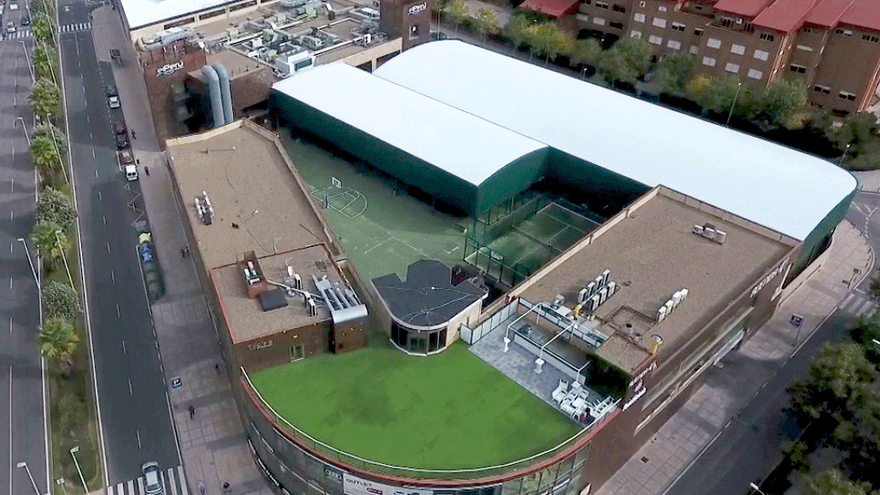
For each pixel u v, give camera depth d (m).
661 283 72.25
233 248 75.81
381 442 56.59
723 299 70.38
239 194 85.06
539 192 102.25
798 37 125.75
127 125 123.31
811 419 70.50
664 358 62.38
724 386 77.44
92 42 156.62
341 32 136.88
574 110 105.25
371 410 59.38
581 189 97.38
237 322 62.28
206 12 134.88
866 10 123.19
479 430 57.88
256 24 135.25
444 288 67.06
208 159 91.88
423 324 62.34
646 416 66.56
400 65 119.44
